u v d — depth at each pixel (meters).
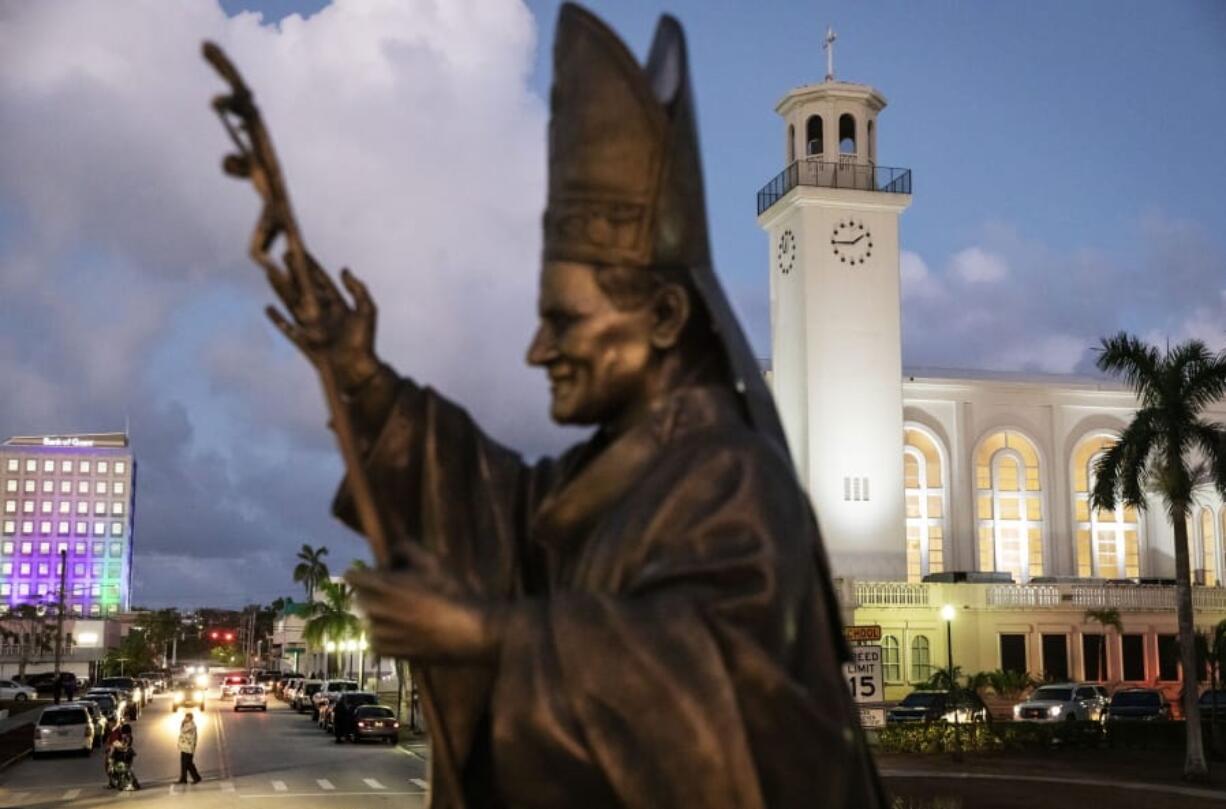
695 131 2.81
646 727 2.18
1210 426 28.23
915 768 29.86
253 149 2.69
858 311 55.19
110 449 192.00
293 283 2.94
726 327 2.71
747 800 2.16
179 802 25.00
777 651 2.30
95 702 50.81
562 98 2.77
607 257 2.69
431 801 2.85
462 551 3.01
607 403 2.72
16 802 25.33
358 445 2.98
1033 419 62.59
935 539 60.75
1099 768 29.78
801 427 54.91
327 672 91.94
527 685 2.23
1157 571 63.16
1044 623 53.53
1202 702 39.94
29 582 187.12
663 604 2.26
